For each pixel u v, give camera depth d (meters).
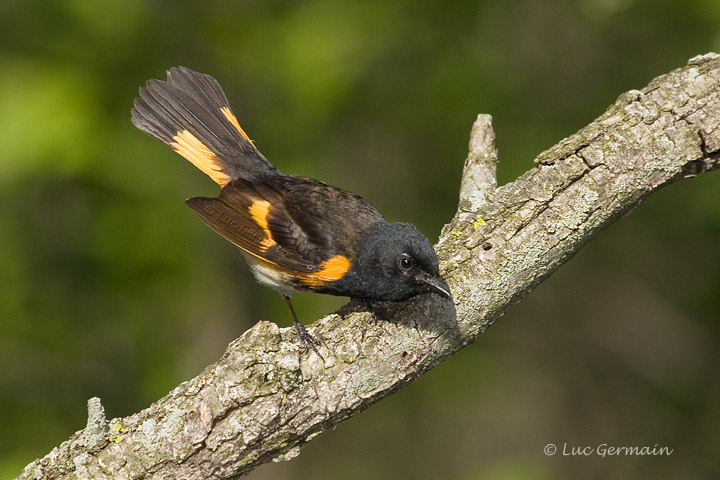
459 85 14.50
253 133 14.88
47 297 13.89
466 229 7.05
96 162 13.15
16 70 13.36
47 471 6.37
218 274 14.96
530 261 6.80
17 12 13.80
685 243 15.37
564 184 6.89
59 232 14.07
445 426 16.30
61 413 13.52
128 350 14.31
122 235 14.07
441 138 15.23
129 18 14.28
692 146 6.89
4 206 13.87
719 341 15.48
